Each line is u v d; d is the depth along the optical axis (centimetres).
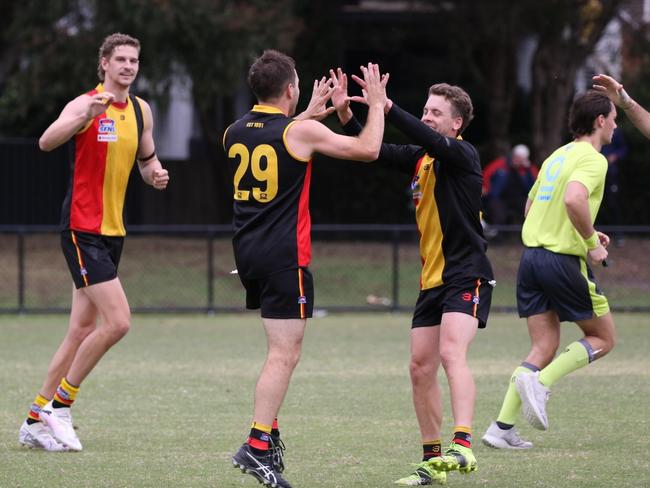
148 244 6069
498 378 3691
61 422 2573
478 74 8238
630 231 5909
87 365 2581
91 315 2648
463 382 2167
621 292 5878
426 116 2306
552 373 2539
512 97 8306
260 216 2112
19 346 4566
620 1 7781
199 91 7306
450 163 2211
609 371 3869
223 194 8606
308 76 8500
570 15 7688
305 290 2109
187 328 5272
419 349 2280
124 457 2497
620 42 8562
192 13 6788
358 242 6028
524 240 2680
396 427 2858
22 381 3638
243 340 4806
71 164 2628
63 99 8625
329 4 8488
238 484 2230
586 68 9056
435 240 2262
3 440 2700
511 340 4725
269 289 2109
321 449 2583
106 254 2609
